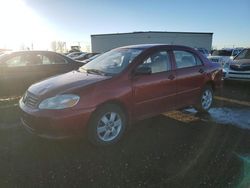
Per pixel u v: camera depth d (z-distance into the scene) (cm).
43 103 353
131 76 402
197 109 546
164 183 283
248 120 506
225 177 295
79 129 352
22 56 670
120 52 468
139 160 337
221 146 379
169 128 458
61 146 379
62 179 292
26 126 379
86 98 353
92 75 412
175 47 488
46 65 695
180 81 474
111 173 304
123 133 404
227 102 667
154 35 4262
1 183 284
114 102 383
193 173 303
